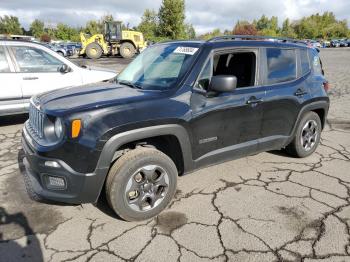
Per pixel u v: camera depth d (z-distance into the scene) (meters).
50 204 3.35
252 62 3.79
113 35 24.97
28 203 3.36
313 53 4.63
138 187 3.00
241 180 3.96
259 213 3.24
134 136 2.85
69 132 2.67
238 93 3.56
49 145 2.77
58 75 6.26
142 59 4.09
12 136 5.53
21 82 5.88
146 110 2.91
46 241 2.79
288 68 4.16
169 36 47.94
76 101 3.00
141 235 2.89
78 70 6.51
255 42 3.84
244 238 2.86
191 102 3.19
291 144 4.50
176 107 3.08
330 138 5.66
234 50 3.61
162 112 2.98
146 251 2.69
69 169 2.72
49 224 3.03
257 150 3.96
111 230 2.95
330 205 3.41
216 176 4.06
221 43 3.55
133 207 3.00
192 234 2.90
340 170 4.29
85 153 2.70
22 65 5.95
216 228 2.99
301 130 4.43
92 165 2.73
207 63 3.38
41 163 2.77
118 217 3.14
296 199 3.52
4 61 5.79
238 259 2.60
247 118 3.67
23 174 3.82
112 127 2.73
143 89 3.35
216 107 3.35
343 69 17.42
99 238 2.84
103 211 3.25
